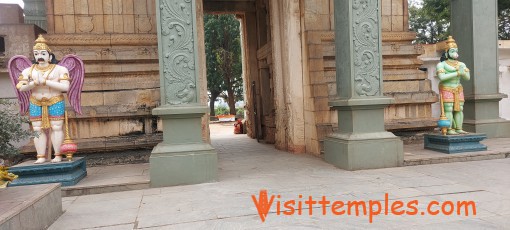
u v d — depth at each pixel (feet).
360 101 20.13
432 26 88.22
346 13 20.85
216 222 12.03
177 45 18.39
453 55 22.84
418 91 29.12
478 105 28.71
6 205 10.66
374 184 16.51
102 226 12.07
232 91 98.17
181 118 18.40
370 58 20.92
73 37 24.62
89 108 23.70
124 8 25.91
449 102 23.07
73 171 17.75
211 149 18.45
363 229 10.93
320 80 26.16
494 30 28.99
